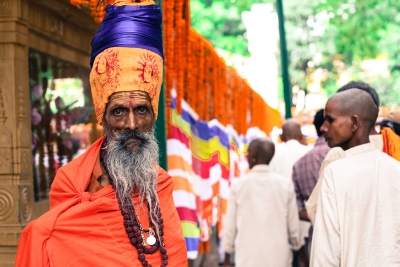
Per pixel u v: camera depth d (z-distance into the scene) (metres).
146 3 2.56
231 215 5.75
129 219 2.43
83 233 2.37
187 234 5.58
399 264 3.18
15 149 3.46
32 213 3.61
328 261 3.21
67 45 4.25
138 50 2.49
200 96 6.33
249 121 11.26
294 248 5.57
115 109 2.48
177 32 5.18
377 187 3.24
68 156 4.29
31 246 2.30
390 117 4.43
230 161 8.41
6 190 3.44
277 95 18.42
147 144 2.50
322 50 19.66
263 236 5.52
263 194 5.57
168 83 5.08
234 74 9.11
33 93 3.76
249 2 18.31
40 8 3.78
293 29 19.69
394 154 3.86
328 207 3.27
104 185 2.54
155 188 2.54
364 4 17.22
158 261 2.47
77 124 4.46
